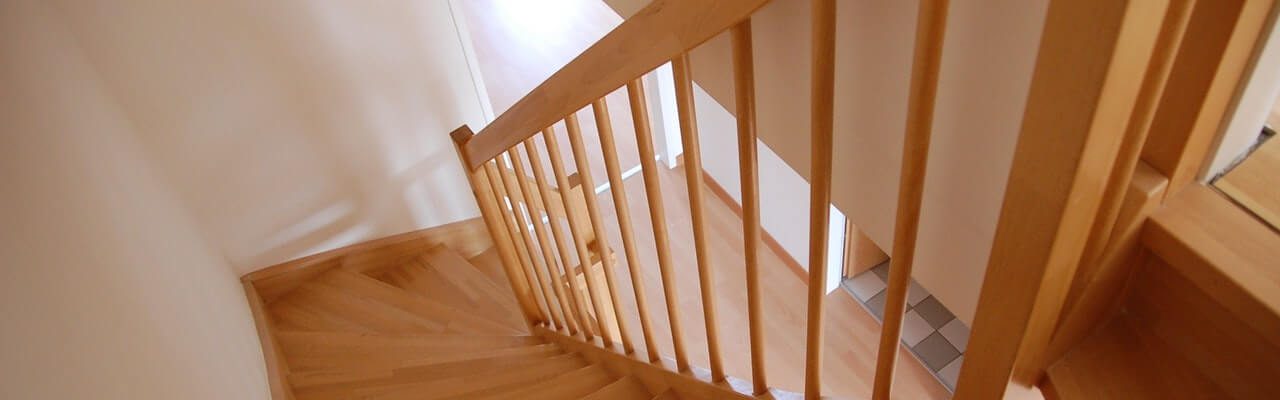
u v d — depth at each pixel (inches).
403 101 118.3
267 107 105.8
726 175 170.4
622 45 49.9
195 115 100.3
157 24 91.6
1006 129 40.0
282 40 102.0
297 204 116.7
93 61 89.0
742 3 38.1
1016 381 41.2
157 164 98.4
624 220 67.9
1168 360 38.4
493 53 209.2
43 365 38.1
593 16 217.8
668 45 45.6
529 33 214.4
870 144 51.9
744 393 65.4
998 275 37.0
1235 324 34.5
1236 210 34.9
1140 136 31.7
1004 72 38.2
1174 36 28.5
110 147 79.4
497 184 90.0
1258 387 35.3
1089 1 26.4
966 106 42.1
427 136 124.4
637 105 53.6
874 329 156.6
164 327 63.9
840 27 48.3
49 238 48.6
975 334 40.7
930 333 152.7
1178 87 32.1
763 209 165.5
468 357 98.0
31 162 52.3
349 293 120.0
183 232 92.7
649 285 166.1
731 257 170.4
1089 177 31.1
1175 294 37.1
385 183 124.0
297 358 104.5
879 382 50.9
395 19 110.0
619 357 86.1
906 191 38.9
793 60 54.2
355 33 107.5
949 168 46.2
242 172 108.5
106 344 49.3
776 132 62.2
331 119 112.4
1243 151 36.5
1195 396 36.7
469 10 224.2
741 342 156.6
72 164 62.7
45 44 73.6
